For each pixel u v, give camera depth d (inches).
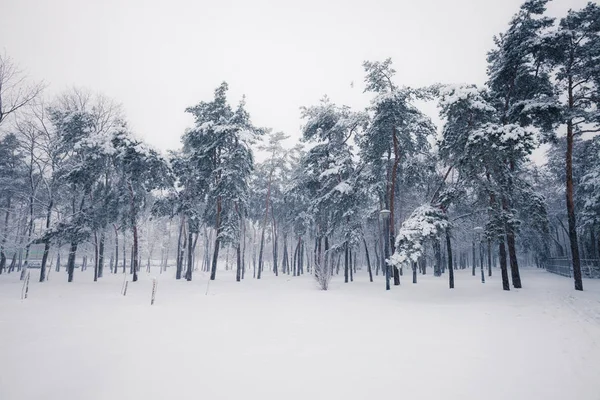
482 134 633.0
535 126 731.4
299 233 1616.6
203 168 1155.9
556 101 690.8
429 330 360.5
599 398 181.0
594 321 381.1
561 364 237.1
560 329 348.5
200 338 320.2
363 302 609.3
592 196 1074.1
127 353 266.1
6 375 214.8
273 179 1690.5
